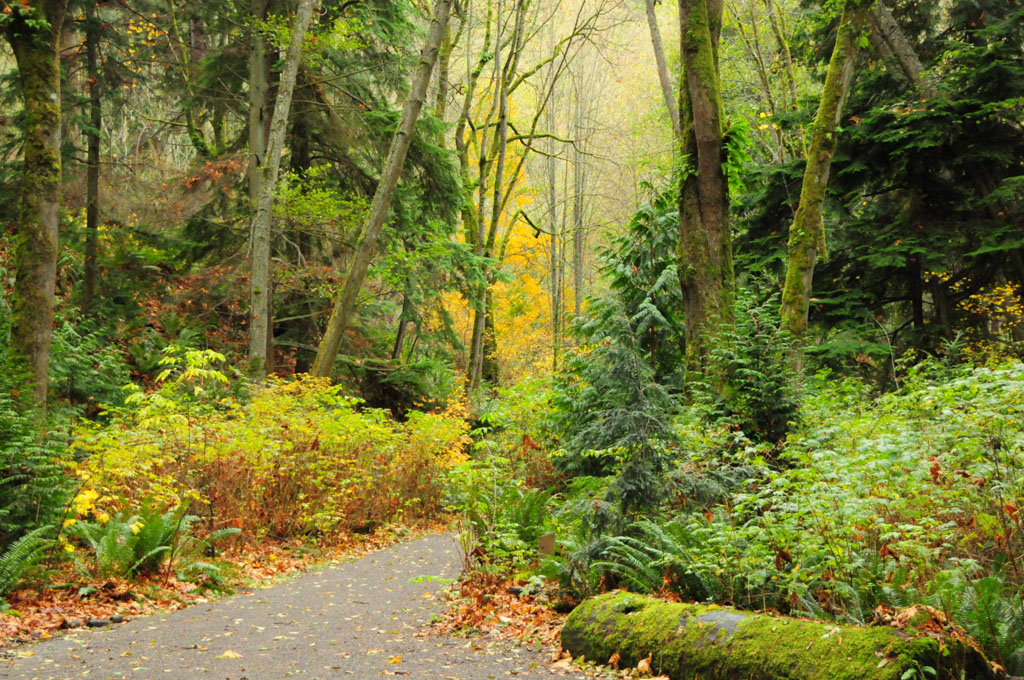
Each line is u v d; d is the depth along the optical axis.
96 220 17.95
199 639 6.18
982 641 4.44
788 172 17.81
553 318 38.06
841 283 17.91
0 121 17.22
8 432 7.59
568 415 12.07
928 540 5.40
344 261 21.66
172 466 10.05
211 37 23.45
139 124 24.97
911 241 16.41
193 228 20.20
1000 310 17.45
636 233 13.95
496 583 7.71
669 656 4.97
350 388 21.41
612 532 6.84
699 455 7.12
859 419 8.93
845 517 5.55
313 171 19.55
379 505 13.19
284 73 17.19
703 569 5.94
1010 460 6.00
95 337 15.48
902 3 18.91
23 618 6.52
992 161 17.09
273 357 20.31
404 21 21.94
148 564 8.08
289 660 5.57
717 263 10.84
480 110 33.91
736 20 23.16
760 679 4.46
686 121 11.18
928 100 16.55
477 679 5.08
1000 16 17.70
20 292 9.03
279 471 11.39
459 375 24.23
